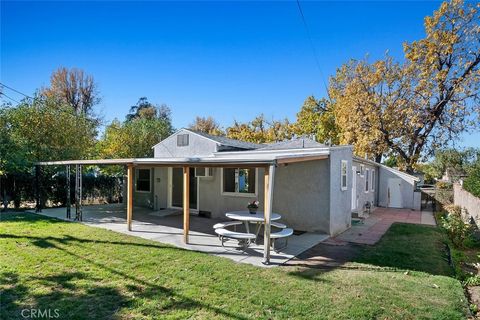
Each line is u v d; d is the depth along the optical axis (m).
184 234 7.99
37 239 7.93
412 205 19.06
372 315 4.08
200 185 13.12
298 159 7.64
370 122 24.48
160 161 8.55
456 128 22.59
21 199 14.74
